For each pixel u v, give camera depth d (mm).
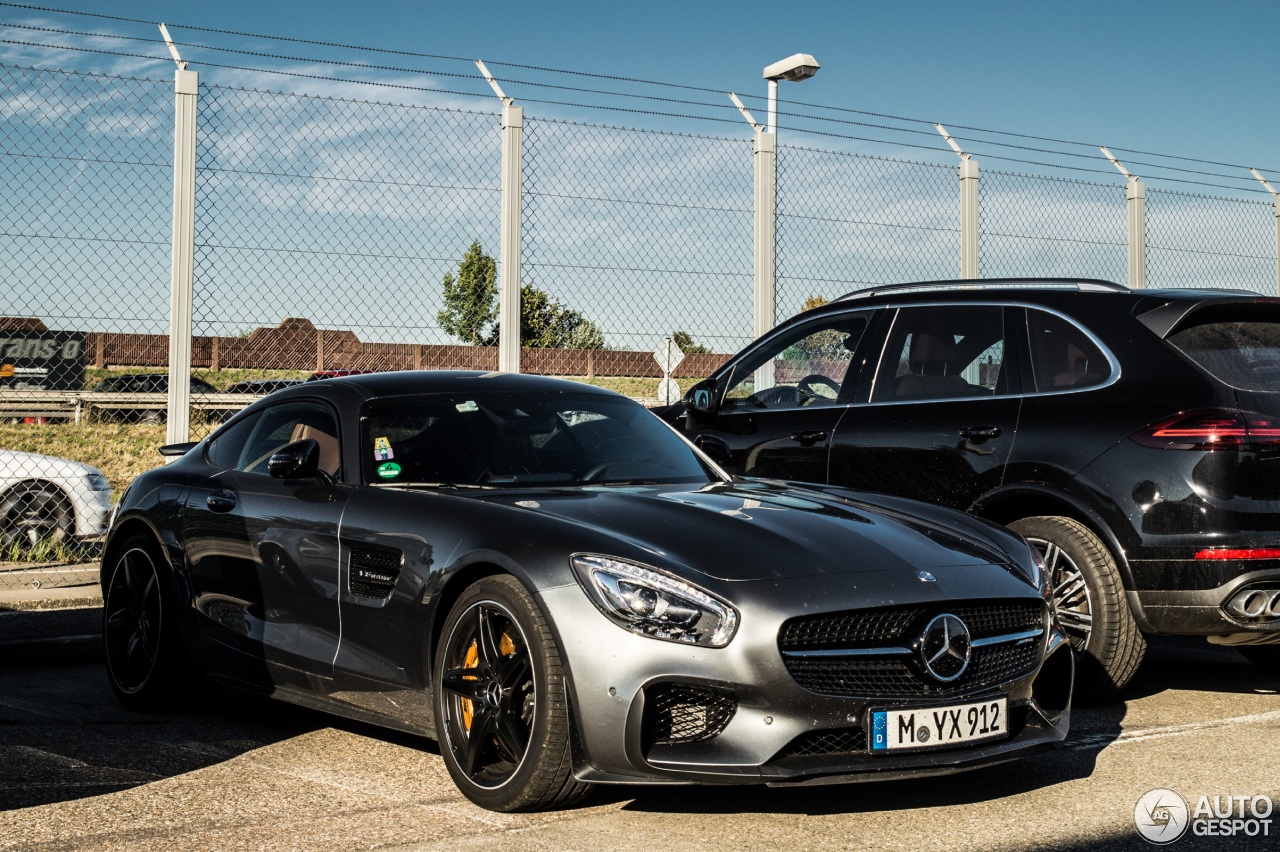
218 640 4926
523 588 3701
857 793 3982
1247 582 4871
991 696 3760
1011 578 3949
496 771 3795
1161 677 5977
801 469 6273
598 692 3508
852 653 3572
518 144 8523
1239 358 5156
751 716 3496
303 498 4648
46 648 6375
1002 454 5504
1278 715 5117
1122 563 5109
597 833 3551
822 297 9695
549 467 4684
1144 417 5117
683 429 6918
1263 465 4941
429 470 4562
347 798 3924
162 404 7703
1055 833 3574
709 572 3602
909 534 4086
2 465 8633
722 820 3688
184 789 4035
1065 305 5602
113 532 5508
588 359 8797
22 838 3520
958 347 5902
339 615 4379
